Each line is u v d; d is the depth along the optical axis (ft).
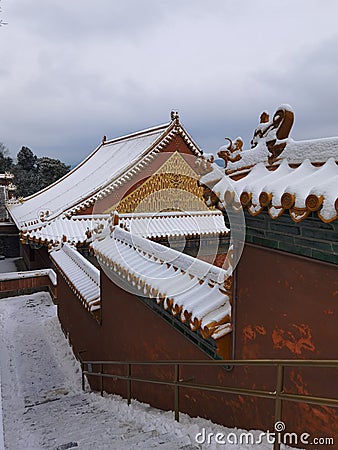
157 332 19.84
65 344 39.70
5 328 45.68
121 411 20.76
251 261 13.55
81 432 17.88
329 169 10.04
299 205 9.42
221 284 15.97
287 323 12.13
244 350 14.03
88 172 79.66
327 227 10.50
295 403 11.96
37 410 24.30
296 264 11.73
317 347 11.12
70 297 37.88
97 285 30.50
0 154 201.77
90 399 26.45
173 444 13.79
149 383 21.07
